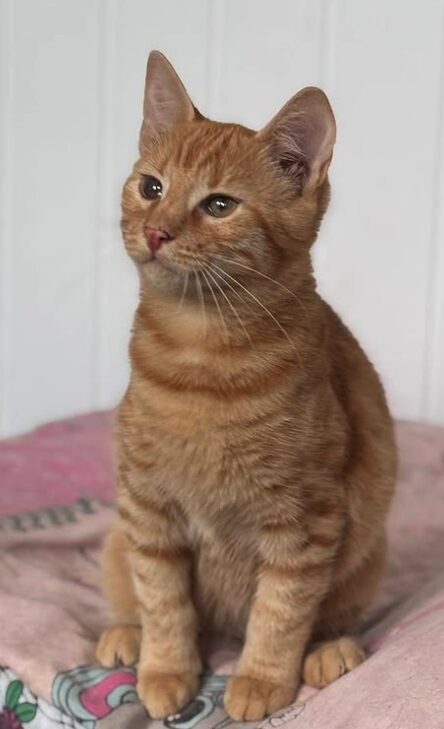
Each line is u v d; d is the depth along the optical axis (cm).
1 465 64
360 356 45
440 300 70
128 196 40
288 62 70
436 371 71
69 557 55
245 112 71
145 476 40
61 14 73
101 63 73
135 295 75
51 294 77
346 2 68
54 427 72
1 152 75
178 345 39
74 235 75
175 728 38
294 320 39
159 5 71
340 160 70
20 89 74
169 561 42
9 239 77
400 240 70
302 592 40
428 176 69
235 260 38
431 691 32
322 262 72
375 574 45
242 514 40
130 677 41
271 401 38
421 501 61
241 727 38
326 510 40
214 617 45
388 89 68
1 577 50
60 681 40
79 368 77
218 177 38
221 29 71
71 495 62
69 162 74
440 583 47
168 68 41
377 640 43
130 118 73
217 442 38
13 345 78
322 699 35
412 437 67
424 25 67
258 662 40
